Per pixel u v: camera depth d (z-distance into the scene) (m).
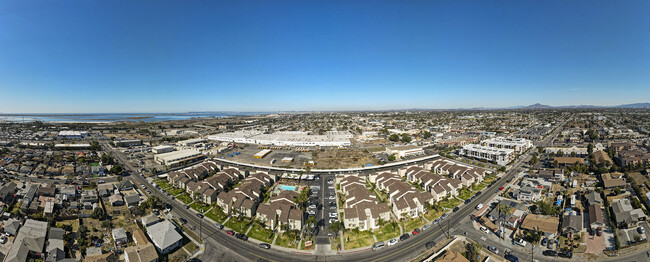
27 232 78.31
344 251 78.56
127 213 99.62
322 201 111.81
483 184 127.94
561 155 178.75
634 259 70.94
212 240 83.50
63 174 144.50
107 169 157.00
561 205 103.25
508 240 81.50
